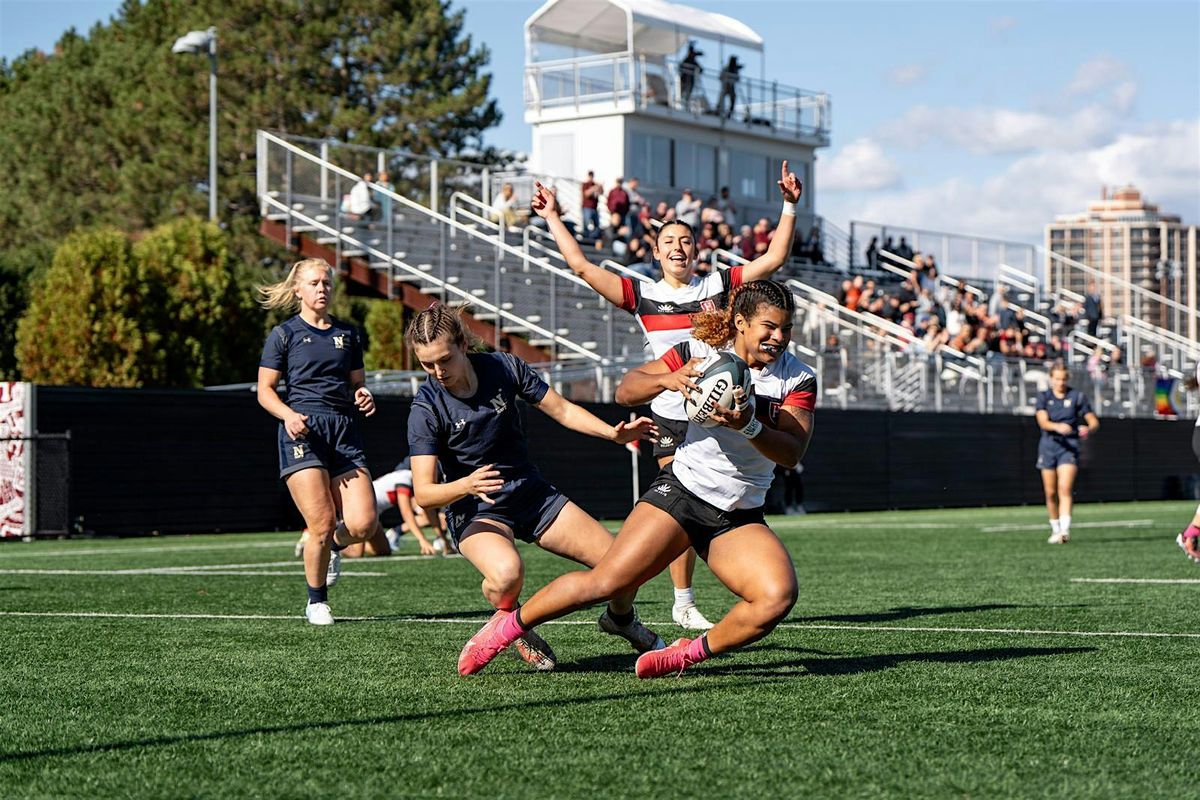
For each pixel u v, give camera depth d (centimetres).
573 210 3850
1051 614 916
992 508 3011
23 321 3466
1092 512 2655
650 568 611
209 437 2095
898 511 2809
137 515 2017
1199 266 12662
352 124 5319
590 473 2386
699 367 565
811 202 4509
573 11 4106
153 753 494
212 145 3738
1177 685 629
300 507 852
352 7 5578
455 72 5769
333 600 1009
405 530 1884
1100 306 4653
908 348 3192
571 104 4097
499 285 2906
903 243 4369
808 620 884
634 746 502
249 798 434
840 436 2750
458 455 664
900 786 446
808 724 539
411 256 3042
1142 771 468
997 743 508
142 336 3459
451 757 486
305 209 3114
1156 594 1052
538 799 432
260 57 5416
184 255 3659
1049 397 1691
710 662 694
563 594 620
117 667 684
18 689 621
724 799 431
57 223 5700
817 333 3131
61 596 1036
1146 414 3672
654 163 4094
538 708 571
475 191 5388
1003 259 4631
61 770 471
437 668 677
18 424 1952
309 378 859
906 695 601
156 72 5569
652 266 3142
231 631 821
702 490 600
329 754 491
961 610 941
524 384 663
